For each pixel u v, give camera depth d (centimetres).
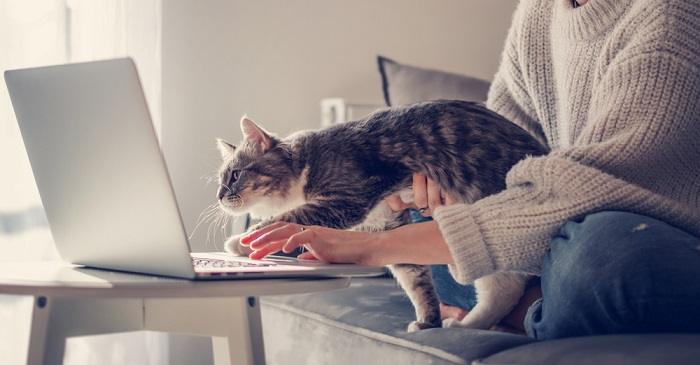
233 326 109
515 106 177
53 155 107
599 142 125
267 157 168
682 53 125
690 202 127
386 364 140
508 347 117
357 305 170
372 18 287
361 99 285
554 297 110
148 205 94
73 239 112
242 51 263
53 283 87
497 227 118
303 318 176
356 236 117
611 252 104
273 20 268
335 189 157
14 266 115
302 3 273
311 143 165
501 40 315
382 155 157
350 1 282
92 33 230
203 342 255
